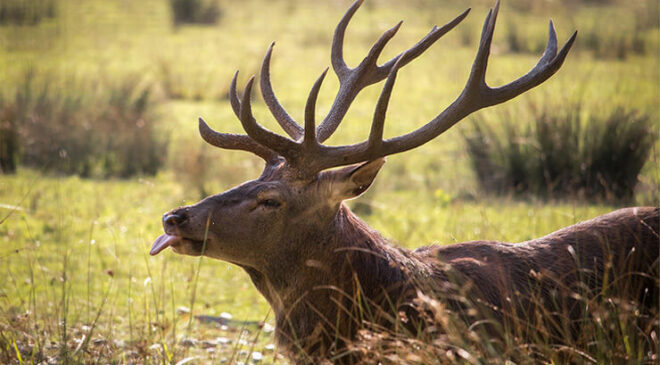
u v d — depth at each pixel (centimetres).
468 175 2383
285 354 938
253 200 910
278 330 942
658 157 2255
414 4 6344
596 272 961
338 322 902
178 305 1420
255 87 3653
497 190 2228
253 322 1352
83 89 3012
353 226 947
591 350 891
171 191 2250
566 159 2212
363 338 873
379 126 898
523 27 5225
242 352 1199
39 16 5638
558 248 988
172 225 898
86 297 1415
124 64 4153
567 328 900
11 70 3756
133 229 1866
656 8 5894
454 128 2925
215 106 3425
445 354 843
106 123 2614
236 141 984
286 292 931
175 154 2564
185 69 4084
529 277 955
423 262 962
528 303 933
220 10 6009
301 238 922
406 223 1902
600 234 992
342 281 921
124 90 2953
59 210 1978
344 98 1030
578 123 2280
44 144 2469
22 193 2142
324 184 918
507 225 1758
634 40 4638
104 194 2188
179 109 3331
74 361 993
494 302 930
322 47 4856
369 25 5516
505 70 3944
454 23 1017
